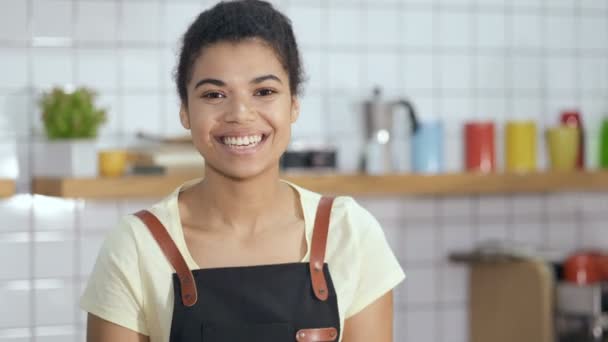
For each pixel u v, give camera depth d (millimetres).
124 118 3322
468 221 3729
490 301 3557
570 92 3828
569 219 3852
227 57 1454
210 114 1465
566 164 3615
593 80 3855
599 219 3885
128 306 1511
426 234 3682
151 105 3348
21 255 3250
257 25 1472
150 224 1539
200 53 1472
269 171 1523
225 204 1533
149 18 3336
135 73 3330
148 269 1507
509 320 3484
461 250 3719
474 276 3633
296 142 3385
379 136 3379
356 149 3549
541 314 3371
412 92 3633
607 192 3875
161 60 3354
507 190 3473
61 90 3107
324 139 3525
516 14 3748
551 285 3377
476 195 3734
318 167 3256
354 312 1562
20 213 3242
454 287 3693
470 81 3701
